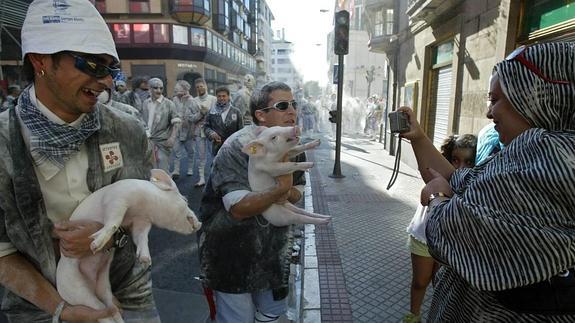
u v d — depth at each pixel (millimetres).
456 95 6680
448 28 7176
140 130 1576
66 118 1257
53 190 1289
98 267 1292
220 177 1714
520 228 956
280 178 1567
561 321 1066
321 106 26484
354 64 38688
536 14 4492
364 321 2898
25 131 1220
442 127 7832
